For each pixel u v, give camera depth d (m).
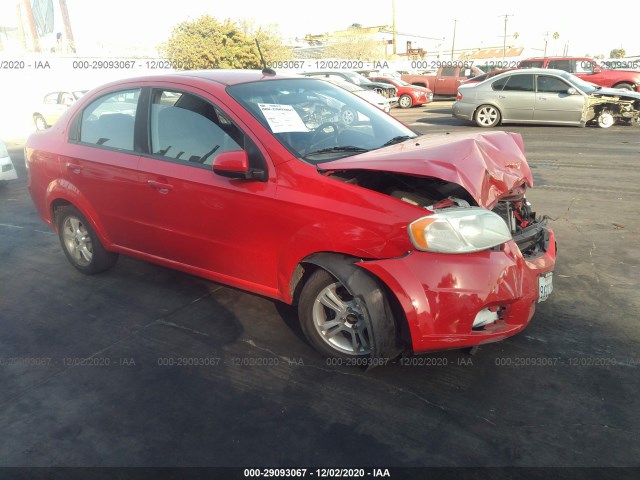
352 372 3.17
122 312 4.02
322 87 4.18
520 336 3.49
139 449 2.63
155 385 3.13
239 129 3.40
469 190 2.79
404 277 2.78
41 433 2.76
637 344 3.37
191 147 3.65
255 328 3.72
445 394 2.95
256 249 3.38
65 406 2.97
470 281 2.76
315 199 3.05
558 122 12.92
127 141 4.02
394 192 3.08
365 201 2.92
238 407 2.91
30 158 4.74
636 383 2.98
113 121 4.13
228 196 3.39
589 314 3.75
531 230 3.45
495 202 3.04
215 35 21.23
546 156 9.62
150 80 3.96
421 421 2.75
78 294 4.37
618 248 5.02
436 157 2.92
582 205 6.48
